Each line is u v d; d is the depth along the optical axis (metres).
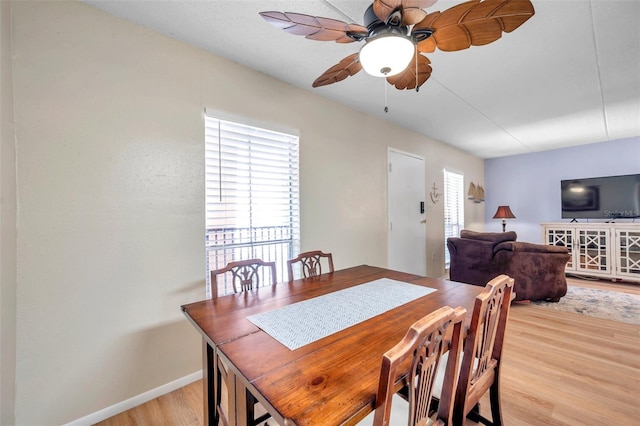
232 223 2.17
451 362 0.92
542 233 4.93
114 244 1.63
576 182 4.86
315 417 0.65
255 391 0.76
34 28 1.40
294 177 2.55
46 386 1.42
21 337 1.36
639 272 4.08
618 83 2.52
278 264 2.46
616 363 2.06
